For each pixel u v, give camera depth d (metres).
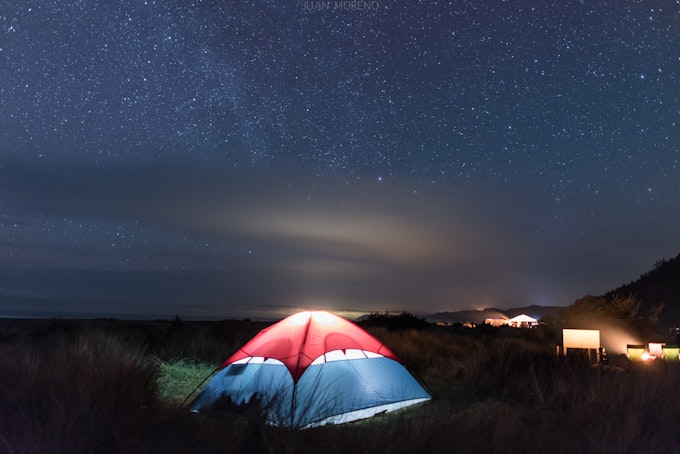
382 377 8.66
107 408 6.10
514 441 5.54
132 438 5.48
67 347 9.95
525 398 8.76
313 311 9.10
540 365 10.07
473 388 9.58
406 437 5.71
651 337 24.69
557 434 5.88
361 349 8.77
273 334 8.60
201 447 5.49
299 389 7.69
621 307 26.27
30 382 6.80
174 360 12.36
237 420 7.14
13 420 5.57
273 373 8.02
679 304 44.00
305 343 8.26
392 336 18.83
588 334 12.77
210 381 8.38
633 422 5.91
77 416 5.60
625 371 10.05
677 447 5.59
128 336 16.06
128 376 7.51
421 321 31.09
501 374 10.02
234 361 8.44
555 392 8.08
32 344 11.66
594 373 9.02
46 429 5.40
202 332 16.77
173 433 5.80
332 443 5.79
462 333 29.66
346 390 8.03
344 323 9.07
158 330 19.25
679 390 7.69
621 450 5.33
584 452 5.45
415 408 8.61
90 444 5.23
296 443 5.52
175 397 8.85
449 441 5.56
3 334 17.45
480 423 6.17
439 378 11.38
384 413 8.24
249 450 5.38
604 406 6.87
